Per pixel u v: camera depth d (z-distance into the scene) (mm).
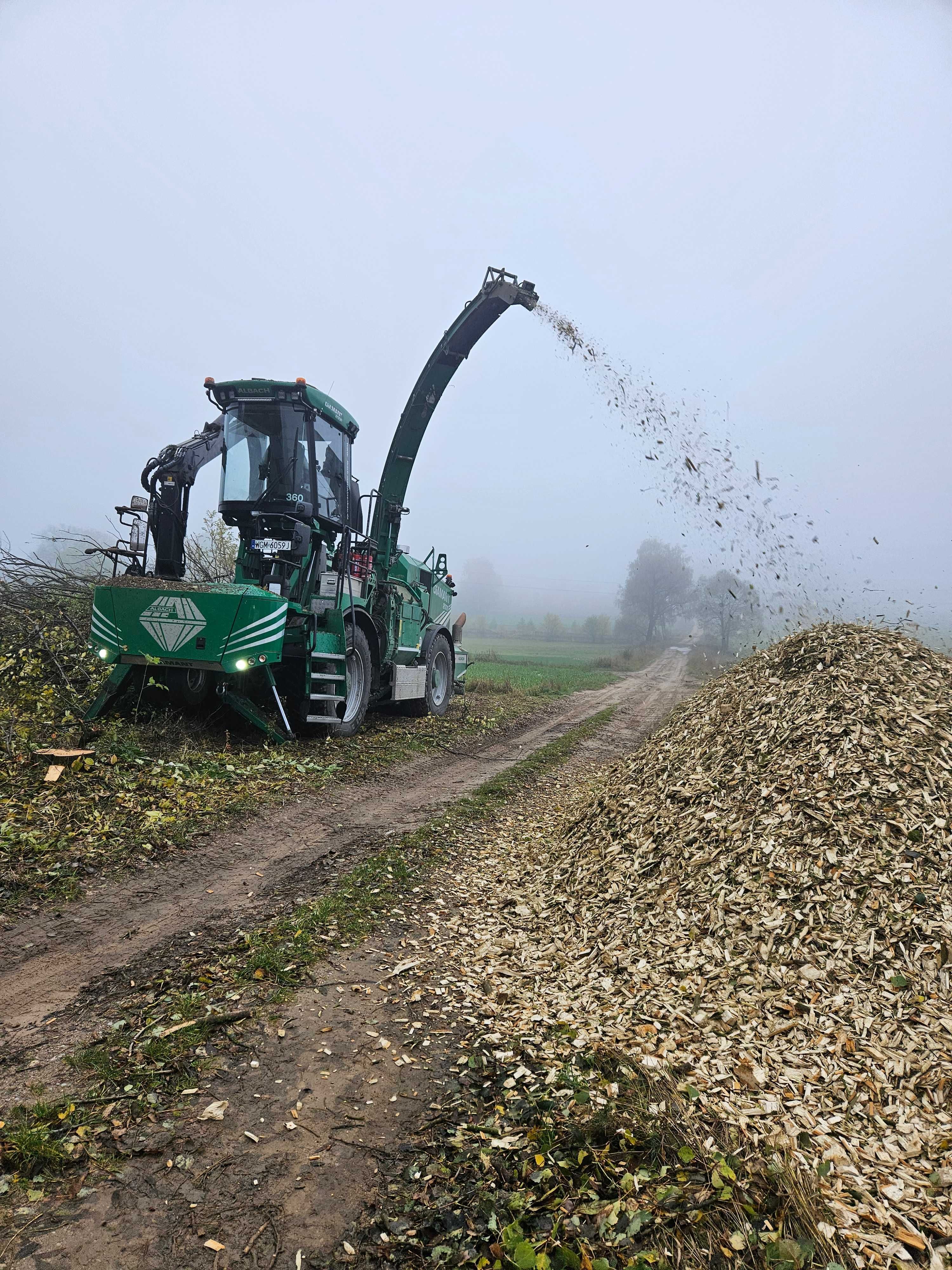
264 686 9500
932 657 6062
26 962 4012
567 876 5699
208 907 4879
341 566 9688
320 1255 2352
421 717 13086
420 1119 3023
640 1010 3883
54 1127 2822
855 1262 2273
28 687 8336
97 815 5918
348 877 5602
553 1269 2230
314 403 9500
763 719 5973
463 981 4266
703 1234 2338
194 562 12602
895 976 3711
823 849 4543
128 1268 2271
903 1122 2967
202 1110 2996
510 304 11312
